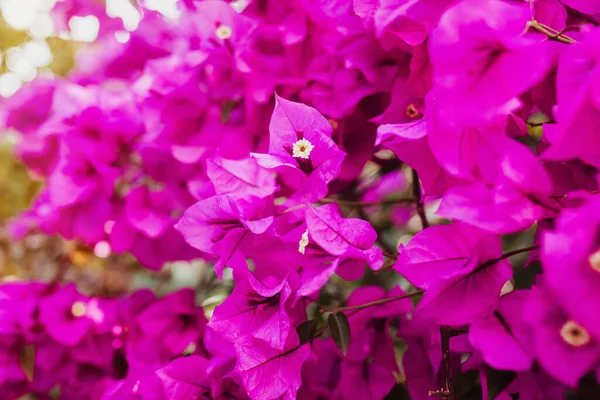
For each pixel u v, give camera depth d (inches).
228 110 15.0
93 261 20.7
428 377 12.6
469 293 10.0
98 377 16.6
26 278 21.9
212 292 18.1
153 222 15.2
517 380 10.6
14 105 17.2
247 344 10.8
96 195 15.5
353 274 10.9
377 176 15.7
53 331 15.9
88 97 15.9
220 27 13.8
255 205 11.6
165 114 14.7
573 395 11.1
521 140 14.0
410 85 11.4
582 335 8.3
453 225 10.1
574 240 7.8
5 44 24.2
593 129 8.5
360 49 12.5
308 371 12.6
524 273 15.3
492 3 8.7
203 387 12.9
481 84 8.9
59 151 16.6
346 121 13.2
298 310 11.7
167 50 16.8
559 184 10.4
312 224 10.3
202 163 14.7
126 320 16.4
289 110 10.8
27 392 16.8
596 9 10.3
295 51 13.4
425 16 10.1
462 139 9.8
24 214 18.9
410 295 11.6
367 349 12.9
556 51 9.5
